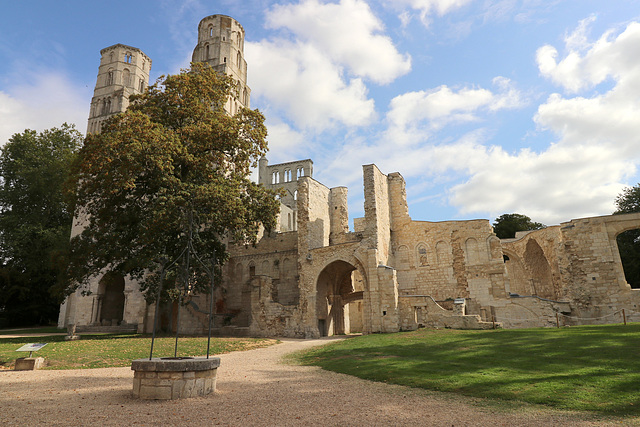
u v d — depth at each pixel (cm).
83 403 1031
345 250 3509
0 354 2039
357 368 1529
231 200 2762
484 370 1307
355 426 798
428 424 805
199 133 2942
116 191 2712
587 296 3216
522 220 6562
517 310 3388
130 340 2717
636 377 1066
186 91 3153
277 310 3597
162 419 866
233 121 3134
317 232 3984
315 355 2022
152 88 3269
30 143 5362
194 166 2934
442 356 1647
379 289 3228
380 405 973
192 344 2495
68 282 3117
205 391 1128
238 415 895
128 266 2930
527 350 1596
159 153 2634
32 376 1519
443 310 2959
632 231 4741
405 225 4131
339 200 4603
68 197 3109
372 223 3509
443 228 3947
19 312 4922
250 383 1312
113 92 7519
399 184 4269
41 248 4894
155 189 2948
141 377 1087
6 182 5278
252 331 3609
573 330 2067
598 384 1033
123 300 5256
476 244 3772
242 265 4747
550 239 3622
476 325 2756
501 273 3622
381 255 3562
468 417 848
